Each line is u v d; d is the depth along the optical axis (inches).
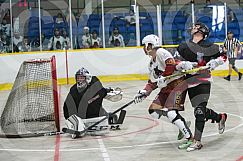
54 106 344.5
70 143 306.2
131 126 358.3
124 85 693.9
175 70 276.5
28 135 334.0
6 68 724.7
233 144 283.1
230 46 708.7
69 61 755.4
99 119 330.6
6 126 369.1
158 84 275.4
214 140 295.3
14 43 821.2
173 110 277.3
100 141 307.7
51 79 357.4
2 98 608.1
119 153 271.3
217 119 292.0
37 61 385.4
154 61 285.6
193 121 370.9
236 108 441.1
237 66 791.7
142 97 292.0
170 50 780.6
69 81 756.0
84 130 321.4
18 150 292.7
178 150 272.2
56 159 264.2
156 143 294.2
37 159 266.4
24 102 382.0
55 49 824.3
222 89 605.6
